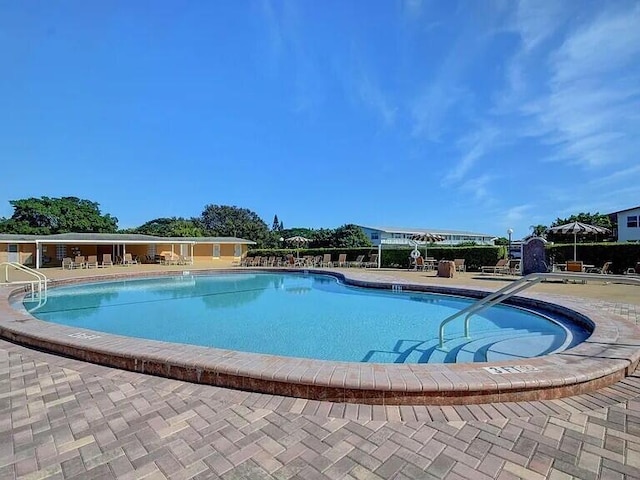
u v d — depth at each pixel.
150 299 12.98
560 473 2.22
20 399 3.41
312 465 2.34
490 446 2.54
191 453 2.49
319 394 3.35
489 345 6.43
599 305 8.02
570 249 17.91
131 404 3.29
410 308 10.59
